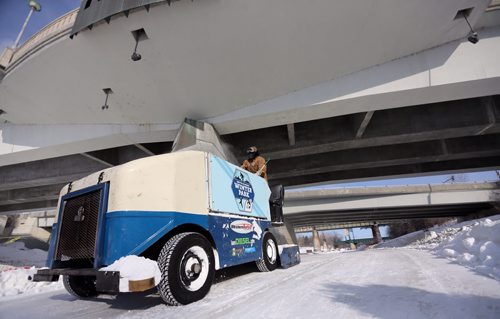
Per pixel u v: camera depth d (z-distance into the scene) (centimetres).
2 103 999
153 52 721
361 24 686
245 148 1193
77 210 318
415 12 680
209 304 273
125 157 1343
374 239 5875
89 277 387
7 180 1523
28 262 2089
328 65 820
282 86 877
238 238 405
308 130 1190
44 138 1113
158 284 269
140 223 274
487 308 204
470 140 1402
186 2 592
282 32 682
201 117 977
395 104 910
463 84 827
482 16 808
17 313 304
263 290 323
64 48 718
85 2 666
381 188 2997
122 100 909
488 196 2952
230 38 688
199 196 346
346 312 214
